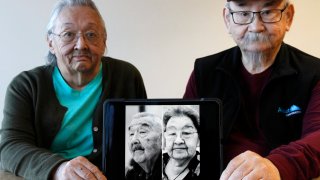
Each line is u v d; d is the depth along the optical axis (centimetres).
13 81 91
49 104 89
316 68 85
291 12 83
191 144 64
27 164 71
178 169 63
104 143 63
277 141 85
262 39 81
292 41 160
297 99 84
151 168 63
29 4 145
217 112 64
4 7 144
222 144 64
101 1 149
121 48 154
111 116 64
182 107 64
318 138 70
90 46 85
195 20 156
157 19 154
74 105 90
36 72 92
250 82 89
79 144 91
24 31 147
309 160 65
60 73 92
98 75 94
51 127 88
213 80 94
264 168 58
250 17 81
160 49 156
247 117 88
